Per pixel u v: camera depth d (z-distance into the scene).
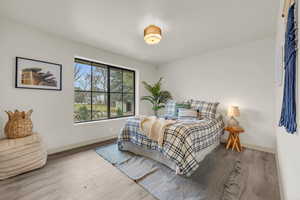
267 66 2.77
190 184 1.70
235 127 2.86
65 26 2.30
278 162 2.02
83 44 3.01
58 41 2.65
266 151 2.77
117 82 3.94
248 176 1.88
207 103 3.29
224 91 3.31
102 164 2.18
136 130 2.51
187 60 3.99
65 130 2.76
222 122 3.19
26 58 2.27
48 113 2.53
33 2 1.73
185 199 1.46
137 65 4.22
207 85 3.59
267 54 2.77
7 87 2.12
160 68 4.68
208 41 2.91
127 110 4.20
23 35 2.25
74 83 2.98
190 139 1.96
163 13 1.95
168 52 3.56
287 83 0.95
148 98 4.44
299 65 0.77
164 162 2.16
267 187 1.66
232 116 3.02
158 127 2.20
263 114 2.82
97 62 3.43
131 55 3.79
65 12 1.93
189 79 3.95
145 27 2.33
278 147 2.07
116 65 3.73
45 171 1.97
